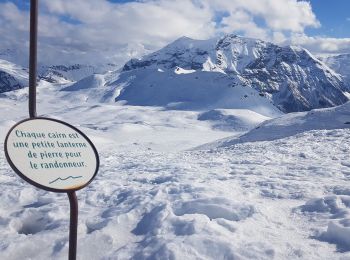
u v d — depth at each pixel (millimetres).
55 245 4746
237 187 7645
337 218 5348
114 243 4793
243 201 6277
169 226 5059
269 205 6055
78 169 3582
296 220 5488
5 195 7406
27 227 5887
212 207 5738
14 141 3285
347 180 8445
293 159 12602
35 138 3467
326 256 4168
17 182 9453
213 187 7230
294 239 4703
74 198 3434
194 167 11352
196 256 4156
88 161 3729
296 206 6098
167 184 7590
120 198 7031
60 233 5145
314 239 4699
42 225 5824
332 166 10414
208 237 4465
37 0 3826
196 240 4398
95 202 6871
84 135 3896
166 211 5570
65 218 5812
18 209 6645
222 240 4375
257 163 11852
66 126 3805
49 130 3631
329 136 19859
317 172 9500
